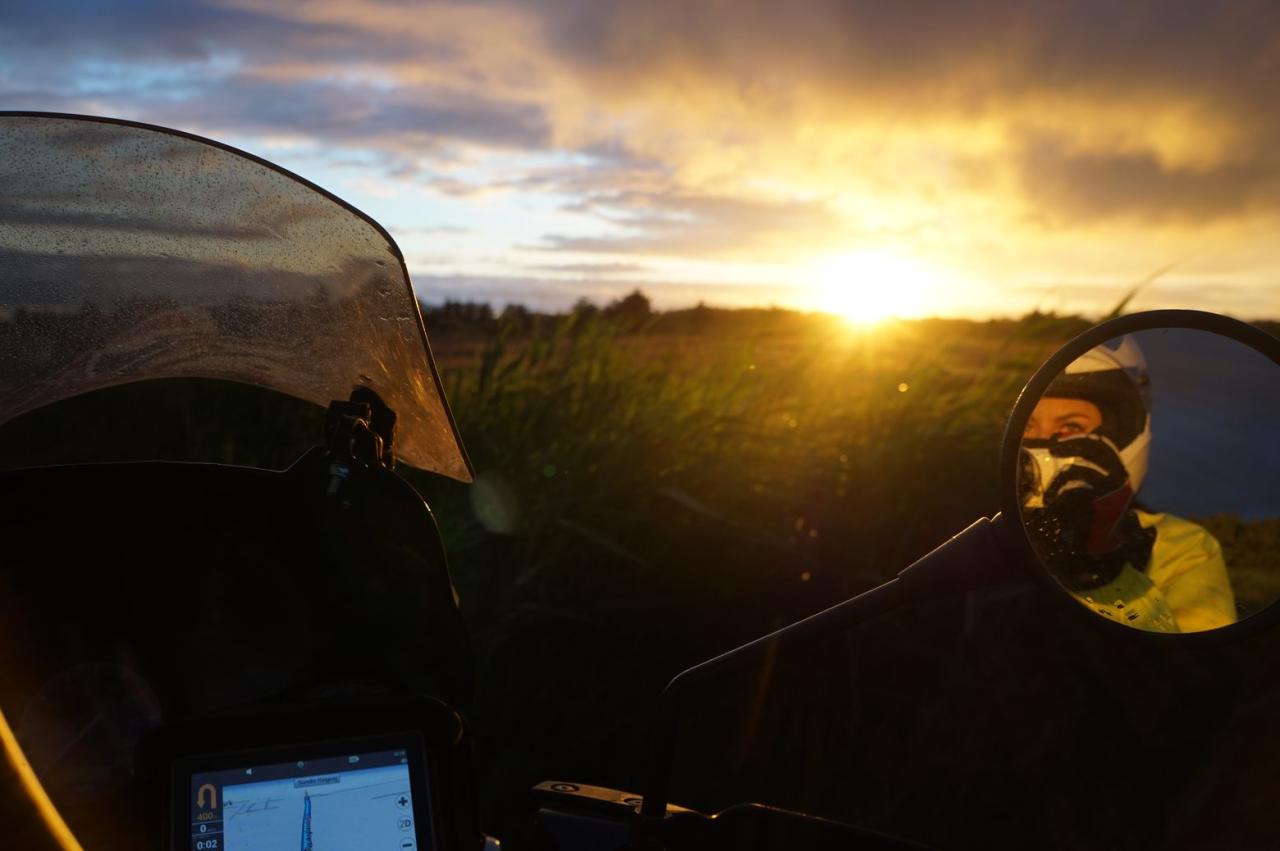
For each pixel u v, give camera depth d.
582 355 4.89
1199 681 2.65
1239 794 2.10
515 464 3.91
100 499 1.07
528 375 4.68
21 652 1.04
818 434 4.96
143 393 4.46
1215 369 1.05
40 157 1.06
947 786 3.08
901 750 3.27
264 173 1.10
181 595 1.09
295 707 0.95
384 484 1.11
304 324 1.22
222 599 1.10
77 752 1.03
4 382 1.20
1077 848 2.73
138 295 1.19
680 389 4.98
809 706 3.47
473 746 1.08
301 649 1.12
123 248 1.15
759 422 4.88
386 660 1.13
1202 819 2.21
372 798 0.94
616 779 3.15
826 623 0.96
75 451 4.15
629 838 1.04
